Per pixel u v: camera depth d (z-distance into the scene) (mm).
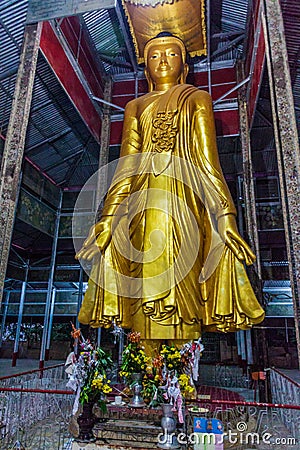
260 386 8820
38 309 17828
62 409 7590
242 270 7098
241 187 13734
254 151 13688
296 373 15336
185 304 6816
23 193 12156
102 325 7250
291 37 8961
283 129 5980
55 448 5570
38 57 8414
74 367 5215
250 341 11297
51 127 11570
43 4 7688
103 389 5266
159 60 9211
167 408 4984
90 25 11039
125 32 11117
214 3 11008
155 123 8234
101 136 12203
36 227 12875
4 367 14758
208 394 7141
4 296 17641
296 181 5668
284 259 14766
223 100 11930
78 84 10492
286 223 5602
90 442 5078
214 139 8195
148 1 9508
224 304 6914
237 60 12016
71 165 13875
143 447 4883
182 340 6773
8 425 6043
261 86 9617
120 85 13078
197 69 12438
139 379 5734
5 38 8758
